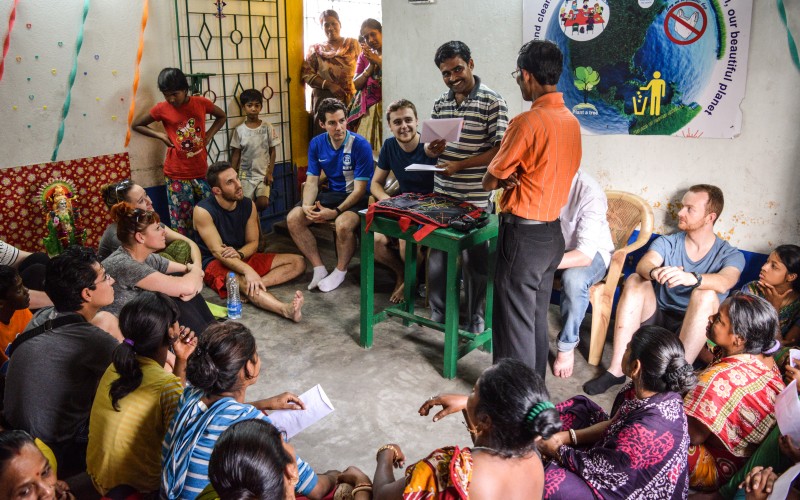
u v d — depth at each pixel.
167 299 2.42
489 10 4.62
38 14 4.84
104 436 2.27
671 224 4.21
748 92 3.79
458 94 4.11
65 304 2.67
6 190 4.91
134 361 2.29
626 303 3.76
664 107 4.07
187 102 5.48
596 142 4.38
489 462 1.77
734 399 2.32
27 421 2.56
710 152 3.99
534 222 3.24
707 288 3.57
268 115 6.59
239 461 1.59
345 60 6.61
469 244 3.70
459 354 3.97
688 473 2.26
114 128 5.44
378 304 4.96
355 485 2.26
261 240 5.49
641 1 3.99
